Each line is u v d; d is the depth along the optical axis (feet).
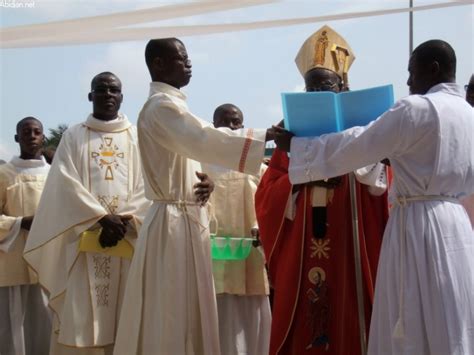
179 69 17.88
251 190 22.12
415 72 15.26
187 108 17.87
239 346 21.88
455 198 14.57
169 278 16.81
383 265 14.60
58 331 21.35
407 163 14.39
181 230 17.15
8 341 23.94
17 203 23.89
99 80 21.74
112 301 20.53
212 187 17.70
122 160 21.48
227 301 21.93
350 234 17.39
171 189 17.34
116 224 20.03
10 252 23.49
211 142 16.39
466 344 13.76
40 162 24.59
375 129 14.25
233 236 21.86
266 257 18.19
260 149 16.16
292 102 15.23
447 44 15.23
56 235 20.29
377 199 17.75
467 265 14.06
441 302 13.78
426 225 14.12
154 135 17.08
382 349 14.37
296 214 17.72
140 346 16.93
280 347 17.48
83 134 21.48
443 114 14.21
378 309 14.56
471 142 14.47
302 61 18.12
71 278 20.53
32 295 24.66
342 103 15.37
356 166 14.58
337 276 17.34
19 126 24.53
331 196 17.58
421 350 13.80
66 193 20.43
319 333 17.29
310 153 15.02
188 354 16.74
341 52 17.85
